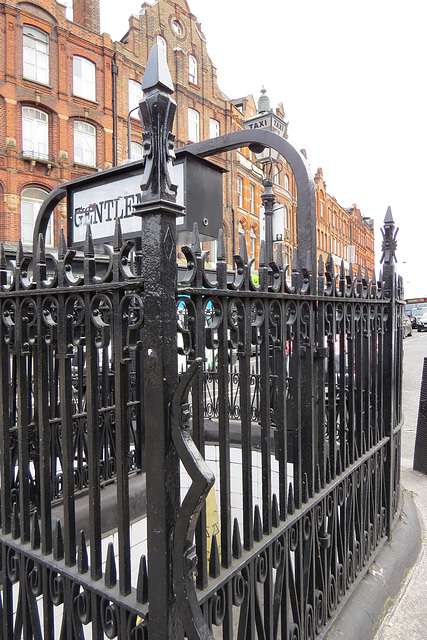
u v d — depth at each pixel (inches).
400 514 159.3
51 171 731.4
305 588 89.0
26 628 73.6
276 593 77.7
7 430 80.0
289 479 172.9
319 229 1706.4
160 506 52.8
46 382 69.7
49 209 145.2
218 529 158.2
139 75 862.5
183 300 56.2
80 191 131.6
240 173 1106.1
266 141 115.3
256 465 196.1
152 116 51.2
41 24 716.0
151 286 52.2
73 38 757.9
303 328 87.7
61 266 64.8
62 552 70.1
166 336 52.1
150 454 53.6
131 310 62.1
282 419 78.6
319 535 94.6
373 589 115.0
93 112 786.2
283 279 76.6
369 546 123.9
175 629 54.7
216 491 208.2
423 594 122.0
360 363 117.2
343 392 106.5
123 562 59.6
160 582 53.2
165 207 50.9
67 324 65.7
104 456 149.4
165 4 922.7
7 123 679.7
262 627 71.0
